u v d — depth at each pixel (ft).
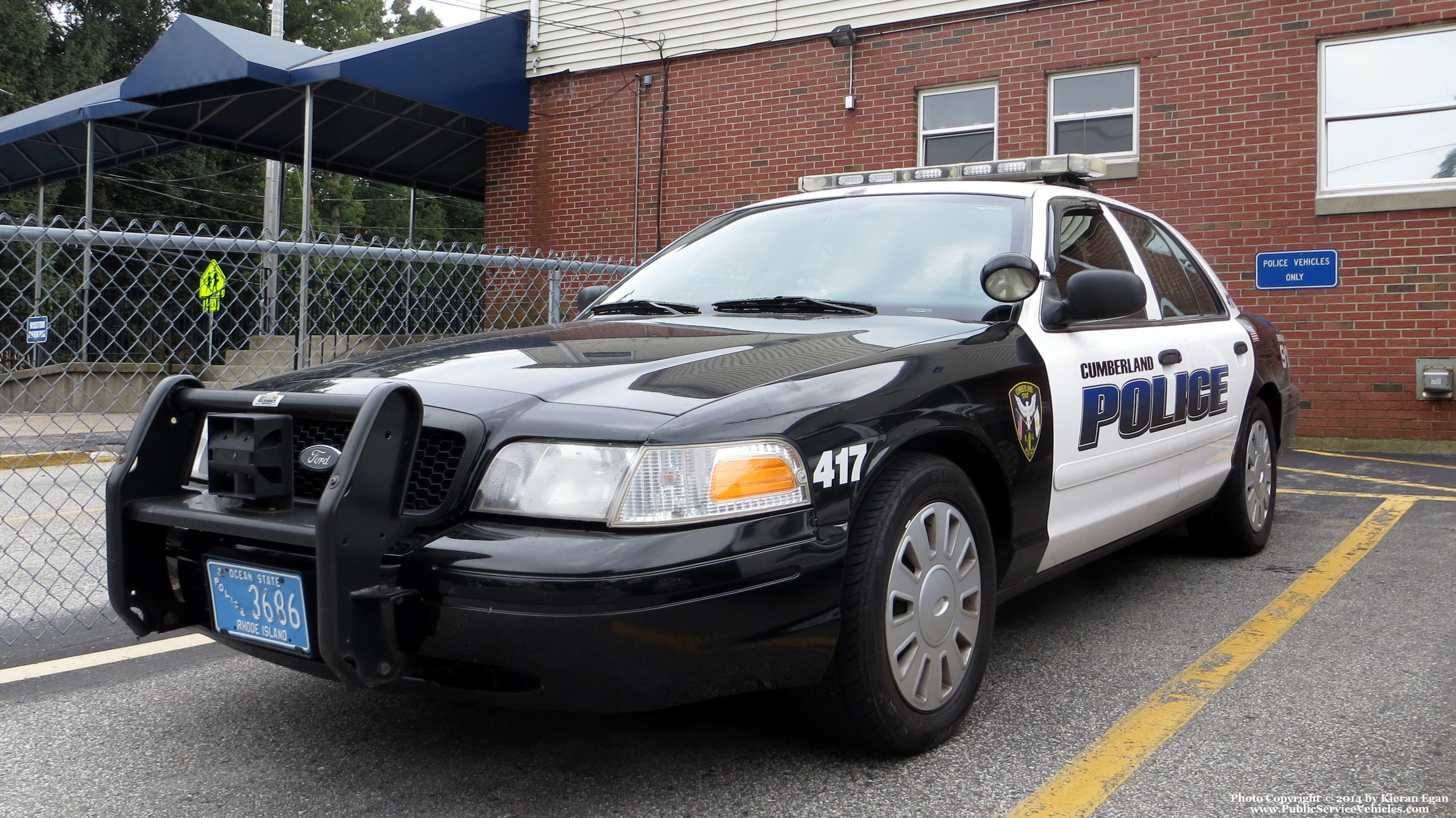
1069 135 34.45
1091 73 34.01
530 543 7.29
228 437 8.04
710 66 40.22
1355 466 27.20
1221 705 10.27
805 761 9.01
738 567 7.45
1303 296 30.96
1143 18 32.86
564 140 43.32
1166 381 13.09
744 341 9.63
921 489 8.83
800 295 11.69
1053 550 10.91
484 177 52.24
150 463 8.70
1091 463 11.32
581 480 7.48
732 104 39.86
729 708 10.25
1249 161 31.58
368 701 10.69
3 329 50.19
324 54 39.50
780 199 13.94
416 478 7.98
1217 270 32.07
